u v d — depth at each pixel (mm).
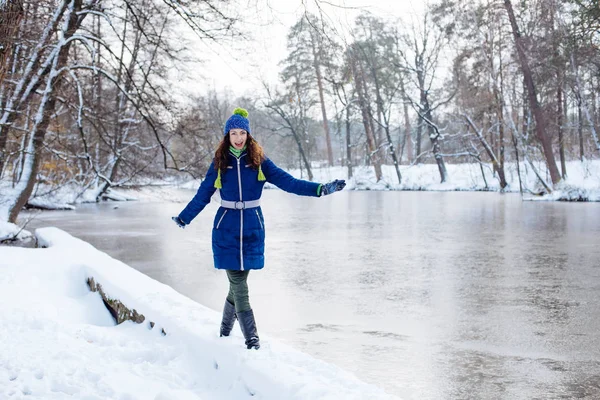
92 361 3998
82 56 16766
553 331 5906
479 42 35219
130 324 5113
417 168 51156
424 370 4730
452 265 10133
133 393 3395
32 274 7043
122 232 16766
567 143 37594
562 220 18266
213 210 26906
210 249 12805
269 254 11727
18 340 4473
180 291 8141
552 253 11352
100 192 36188
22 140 17953
